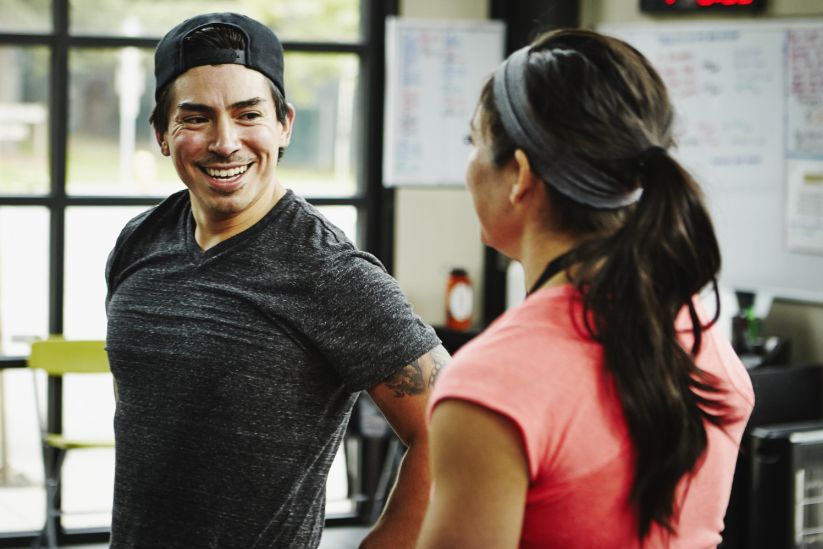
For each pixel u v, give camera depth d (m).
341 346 2.07
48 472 5.48
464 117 5.98
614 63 1.38
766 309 5.24
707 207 1.37
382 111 5.96
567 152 1.37
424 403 2.08
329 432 2.14
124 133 5.62
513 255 1.51
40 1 5.46
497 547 1.31
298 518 2.11
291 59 5.83
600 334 1.35
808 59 5.04
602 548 1.37
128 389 2.17
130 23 5.55
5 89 5.48
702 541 1.46
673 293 1.35
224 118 2.12
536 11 5.84
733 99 5.24
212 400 2.07
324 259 2.10
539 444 1.32
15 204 5.52
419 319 2.14
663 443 1.34
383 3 5.89
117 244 2.32
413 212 6.05
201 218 2.21
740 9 5.23
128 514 2.13
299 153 5.92
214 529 2.06
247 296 2.10
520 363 1.33
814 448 4.64
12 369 5.53
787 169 5.11
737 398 1.46
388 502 2.14
